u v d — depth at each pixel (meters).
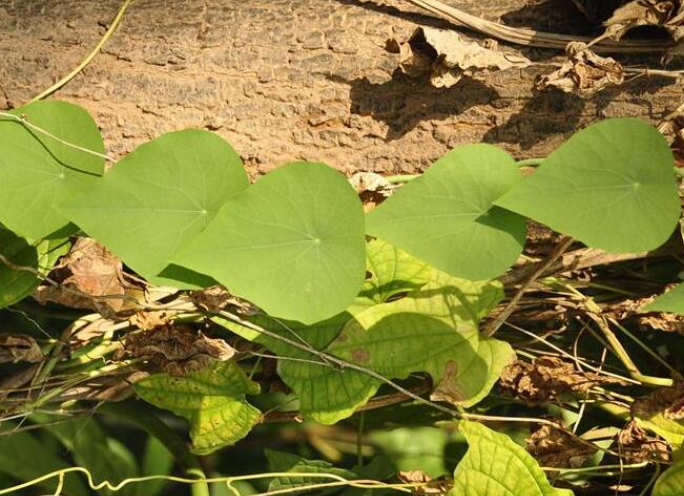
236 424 1.04
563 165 0.91
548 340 1.10
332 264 0.91
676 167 0.98
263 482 1.15
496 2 1.02
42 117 0.96
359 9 1.02
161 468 1.16
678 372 1.06
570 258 1.03
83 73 1.04
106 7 1.05
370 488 1.08
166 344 1.01
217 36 1.03
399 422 1.13
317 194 0.92
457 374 1.00
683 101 0.98
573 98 0.99
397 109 1.01
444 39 0.98
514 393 1.04
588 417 1.11
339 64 1.02
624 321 1.09
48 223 0.96
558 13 1.01
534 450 1.05
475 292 1.00
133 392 1.07
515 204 0.91
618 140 0.90
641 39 0.99
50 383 1.05
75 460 1.15
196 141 0.93
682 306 0.89
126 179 0.93
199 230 0.93
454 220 0.92
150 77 1.03
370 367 1.01
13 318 1.15
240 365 1.06
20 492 1.14
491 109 1.00
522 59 1.00
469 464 1.00
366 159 1.02
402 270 1.01
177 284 0.92
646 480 1.08
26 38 1.05
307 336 1.01
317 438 1.16
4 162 0.95
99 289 1.03
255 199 0.92
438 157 1.01
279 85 1.02
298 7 1.03
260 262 0.91
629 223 0.90
